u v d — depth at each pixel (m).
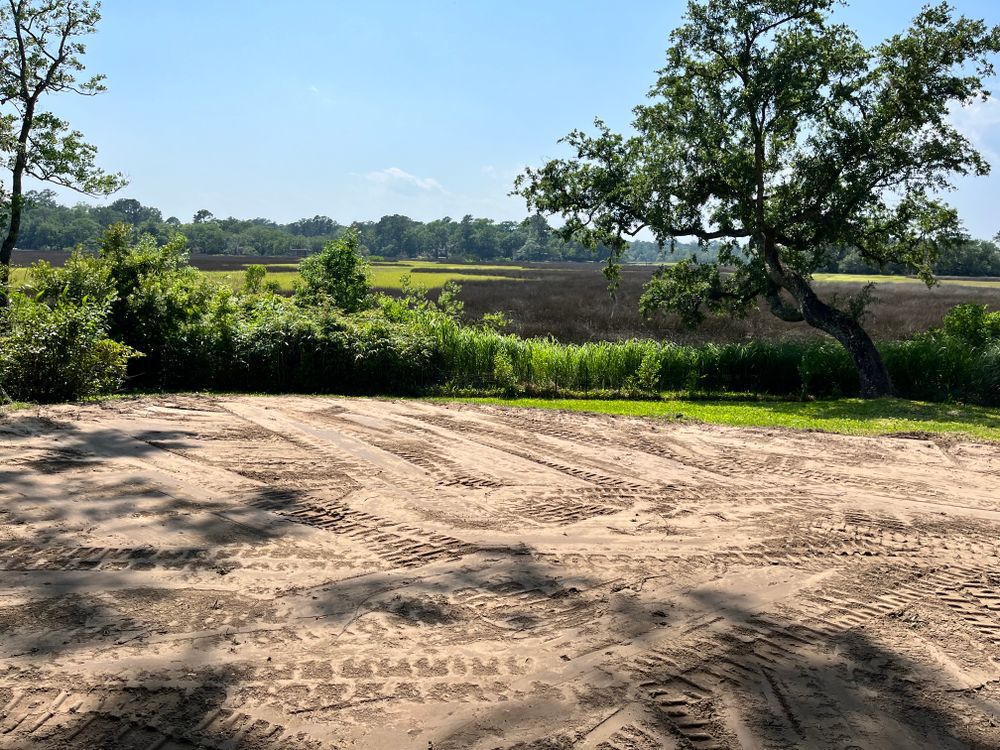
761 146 19.95
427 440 10.11
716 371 19.89
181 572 5.33
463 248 196.62
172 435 9.59
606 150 21.27
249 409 11.86
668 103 20.36
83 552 5.61
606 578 5.53
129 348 14.02
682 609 5.03
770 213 21.16
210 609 4.75
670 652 4.41
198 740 3.40
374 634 4.51
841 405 17.06
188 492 7.22
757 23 18.94
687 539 6.50
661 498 7.77
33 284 17.17
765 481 8.65
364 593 5.10
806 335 33.03
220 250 171.25
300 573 5.41
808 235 20.44
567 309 42.56
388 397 16.45
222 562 5.55
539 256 195.50
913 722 3.82
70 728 3.44
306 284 25.22
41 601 4.75
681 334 33.00
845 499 7.96
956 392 18.84
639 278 79.06
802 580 5.64
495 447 9.88
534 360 18.81
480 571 5.57
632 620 4.82
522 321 36.81
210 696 3.76
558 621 4.78
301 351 17.22
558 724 3.65
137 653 4.15
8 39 25.03
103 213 179.75
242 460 8.56
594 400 17.95
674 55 19.75
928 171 19.23
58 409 10.90
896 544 6.54
